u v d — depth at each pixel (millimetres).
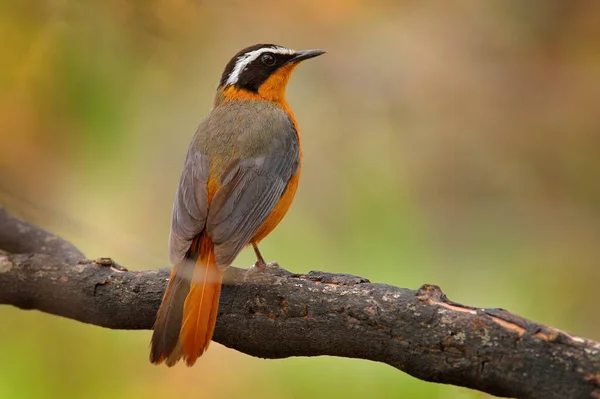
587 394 6895
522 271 13695
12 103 11219
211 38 13398
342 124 15148
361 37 15984
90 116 11312
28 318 11859
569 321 13523
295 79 15617
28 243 10930
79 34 11359
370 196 13227
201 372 12305
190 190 9602
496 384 7250
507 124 16328
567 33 17156
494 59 16797
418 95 16156
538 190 15734
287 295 8164
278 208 10203
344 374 11367
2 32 11273
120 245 7613
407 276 12156
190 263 8562
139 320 8898
